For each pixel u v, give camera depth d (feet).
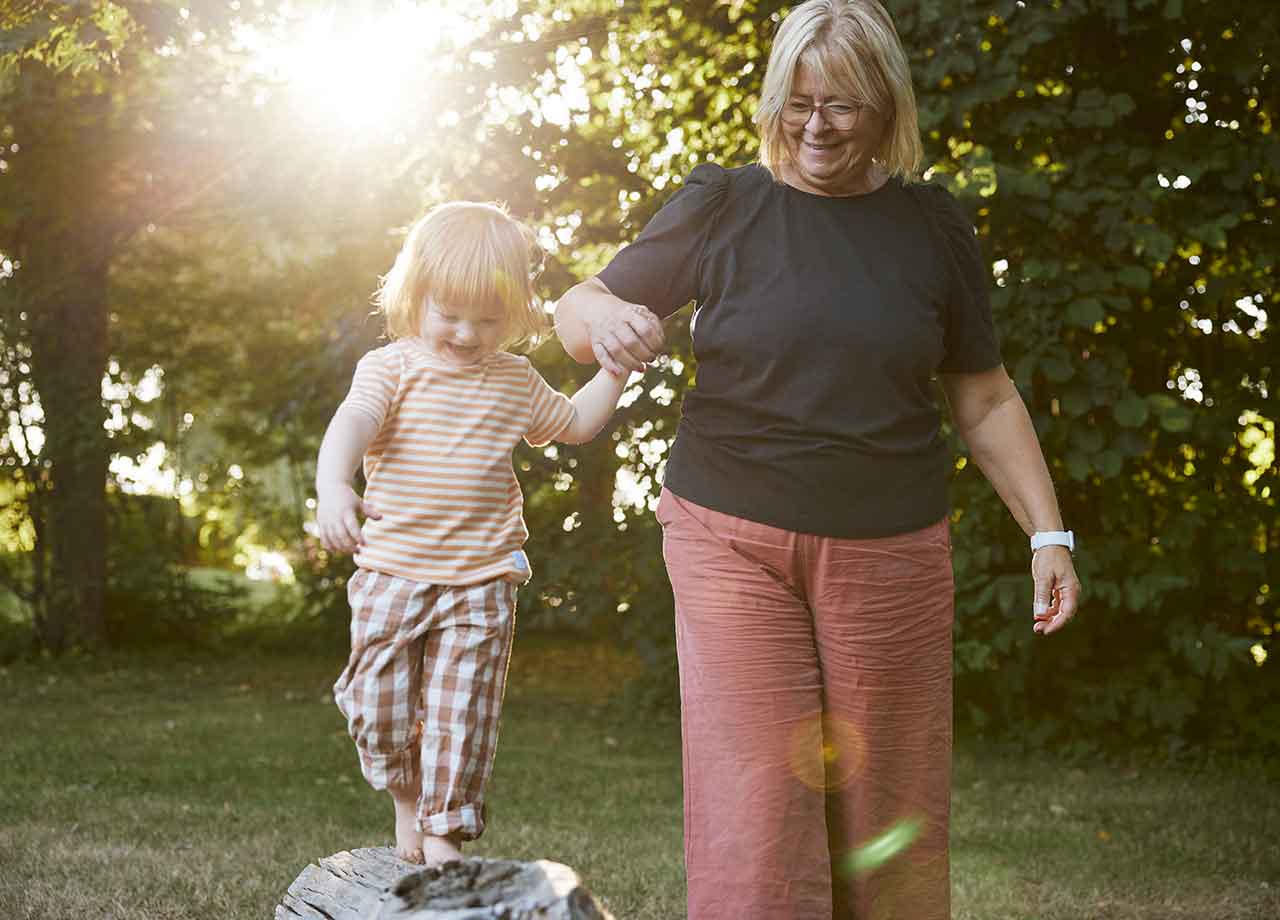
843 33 7.87
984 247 21.72
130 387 45.29
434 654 8.05
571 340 8.31
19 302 36.81
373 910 7.96
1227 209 21.75
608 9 26.94
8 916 13.87
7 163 36.99
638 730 28.07
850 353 7.88
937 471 8.26
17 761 23.04
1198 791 21.24
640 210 26.96
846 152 8.07
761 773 7.93
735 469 8.08
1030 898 15.26
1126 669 24.12
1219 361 23.80
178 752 24.38
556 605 27.86
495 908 5.98
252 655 40.55
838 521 7.91
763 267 8.10
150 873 15.66
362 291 35.96
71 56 23.31
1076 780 22.15
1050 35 20.80
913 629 8.13
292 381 44.27
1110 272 22.00
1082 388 21.81
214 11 23.76
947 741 8.43
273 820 18.81
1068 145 22.22
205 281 46.88
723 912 7.94
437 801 7.89
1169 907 14.98
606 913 6.28
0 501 39.50
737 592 8.04
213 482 48.03
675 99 26.53
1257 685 23.73
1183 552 22.79
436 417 8.07
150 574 40.09
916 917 8.38
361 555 8.10
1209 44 21.88
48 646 38.40
